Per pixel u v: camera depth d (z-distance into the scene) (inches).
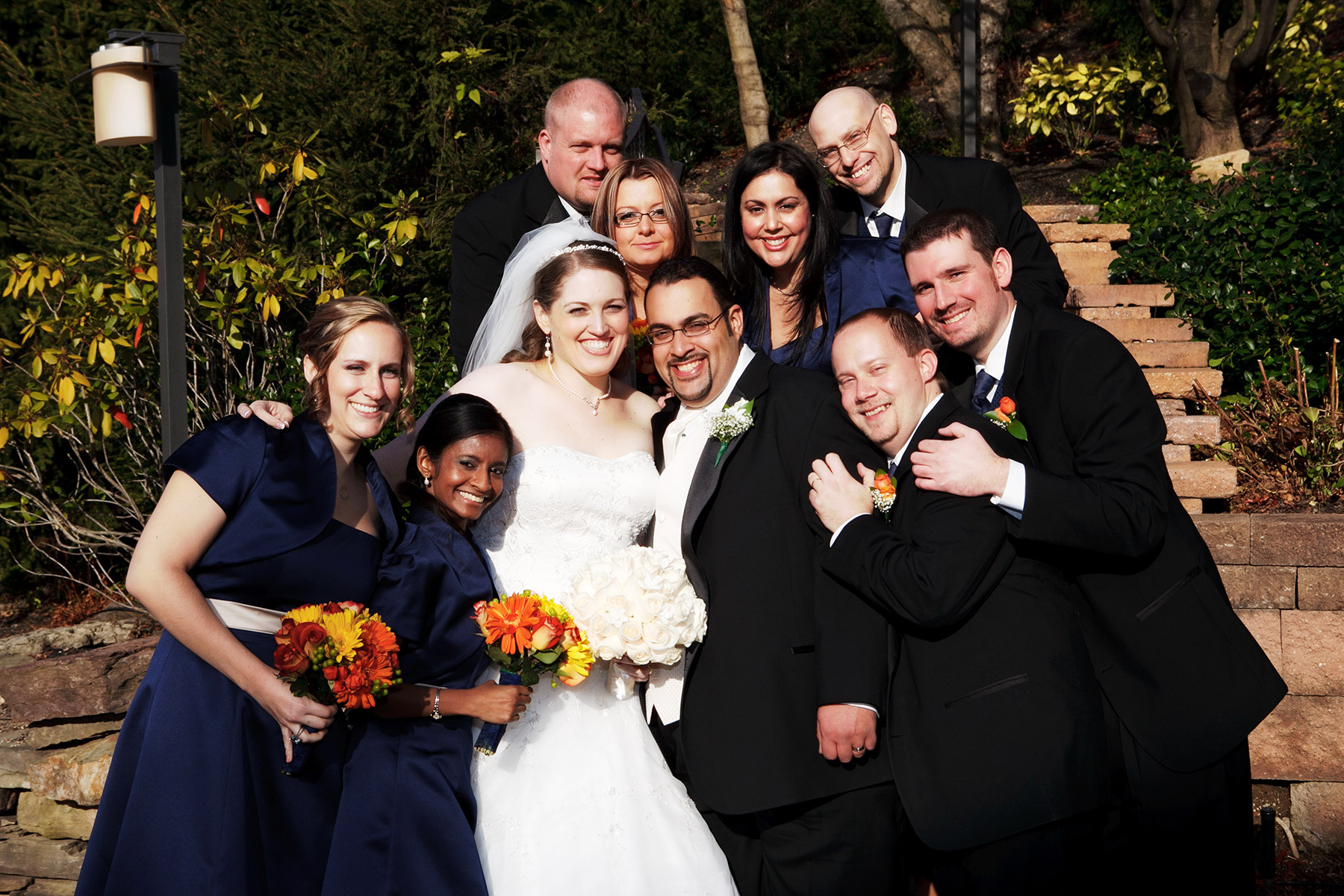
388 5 270.2
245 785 96.2
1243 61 338.6
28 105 283.9
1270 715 158.1
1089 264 253.3
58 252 263.4
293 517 100.0
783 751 108.3
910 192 153.0
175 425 178.2
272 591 100.2
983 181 151.9
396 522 108.8
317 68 273.3
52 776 159.5
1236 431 204.2
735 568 112.7
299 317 243.3
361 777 102.8
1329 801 154.7
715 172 469.1
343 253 226.4
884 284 131.6
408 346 107.9
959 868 101.7
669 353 116.2
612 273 118.3
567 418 120.3
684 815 110.0
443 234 262.5
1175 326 229.3
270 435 102.1
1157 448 102.3
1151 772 102.3
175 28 293.6
